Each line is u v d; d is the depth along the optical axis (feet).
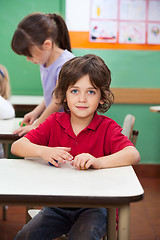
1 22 12.59
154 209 10.40
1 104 8.23
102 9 12.99
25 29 7.04
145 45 13.26
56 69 7.49
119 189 3.81
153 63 13.38
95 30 13.05
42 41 7.12
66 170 4.47
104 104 5.39
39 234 4.90
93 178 4.17
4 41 12.64
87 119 5.18
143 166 13.57
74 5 12.89
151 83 13.46
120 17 13.07
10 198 3.59
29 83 12.89
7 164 4.70
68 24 12.94
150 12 13.14
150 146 13.64
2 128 7.09
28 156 4.85
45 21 7.18
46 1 12.64
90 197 3.59
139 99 13.39
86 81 4.90
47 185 3.90
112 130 5.10
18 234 4.95
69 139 5.16
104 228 4.73
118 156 4.67
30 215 5.59
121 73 13.34
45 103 8.01
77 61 4.99
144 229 9.14
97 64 5.02
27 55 7.25
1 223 9.20
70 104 5.02
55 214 5.04
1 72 9.25
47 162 4.83
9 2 12.52
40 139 5.22
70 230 4.72
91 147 5.08
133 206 10.57
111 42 13.15
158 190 11.99
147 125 13.57
